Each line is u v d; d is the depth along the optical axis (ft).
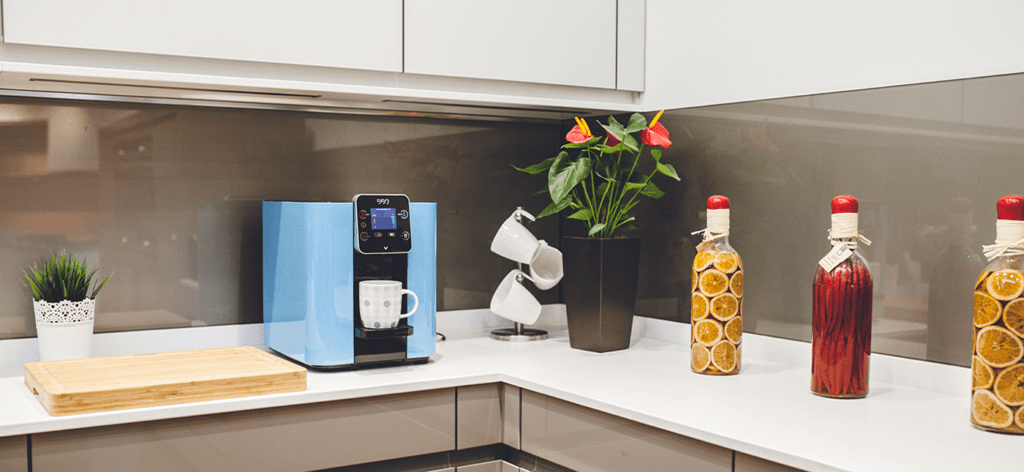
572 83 6.03
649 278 6.55
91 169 5.37
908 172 4.63
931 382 4.56
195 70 4.71
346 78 5.20
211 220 5.80
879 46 4.75
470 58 5.56
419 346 5.37
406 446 4.84
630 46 6.36
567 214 7.41
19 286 5.18
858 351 4.33
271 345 5.64
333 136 6.26
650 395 4.43
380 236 5.08
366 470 4.75
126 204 5.49
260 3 4.81
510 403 5.11
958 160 4.37
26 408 4.08
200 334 5.75
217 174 5.80
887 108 4.72
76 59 4.40
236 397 4.33
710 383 4.78
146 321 5.59
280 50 4.88
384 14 5.21
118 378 4.29
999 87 4.17
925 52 4.51
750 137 5.59
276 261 5.50
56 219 5.27
